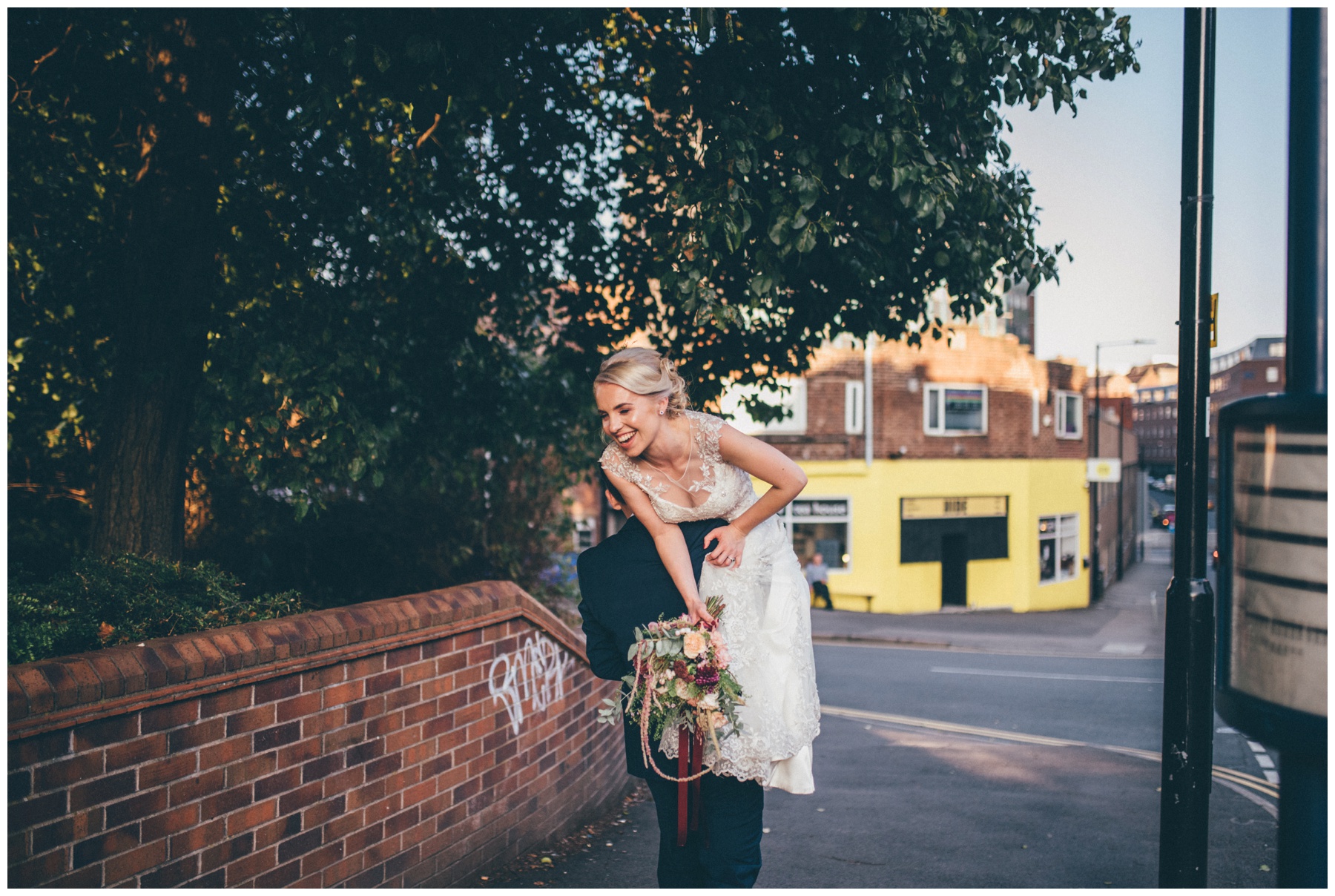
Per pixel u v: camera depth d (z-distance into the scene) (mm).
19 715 2314
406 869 3840
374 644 3660
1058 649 17219
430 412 6762
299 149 5734
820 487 23984
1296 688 2086
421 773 3959
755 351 6426
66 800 2445
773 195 4676
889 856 5355
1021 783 7309
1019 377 25547
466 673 4332
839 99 4957
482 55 4363
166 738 2760
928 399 24250
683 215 4852
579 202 6715
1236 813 6648
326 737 3418
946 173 5074
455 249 6688
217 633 3084
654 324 6898
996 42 4875
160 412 4848
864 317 6402
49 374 6062
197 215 4973
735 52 4871
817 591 23359
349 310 5582
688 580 2365
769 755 2373
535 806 5016
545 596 8188
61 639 3059
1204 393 3791
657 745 2482
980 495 24953
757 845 2520
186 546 6242
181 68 5020
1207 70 3758
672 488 2395
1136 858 5352
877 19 4730
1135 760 8258
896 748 8703
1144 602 29875
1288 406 2098
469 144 6582
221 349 4738
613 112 6402
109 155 5914
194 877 2846
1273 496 2133
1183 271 3814
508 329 7211
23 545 5836
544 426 7492
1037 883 4902
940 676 13461
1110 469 26984
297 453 4938
